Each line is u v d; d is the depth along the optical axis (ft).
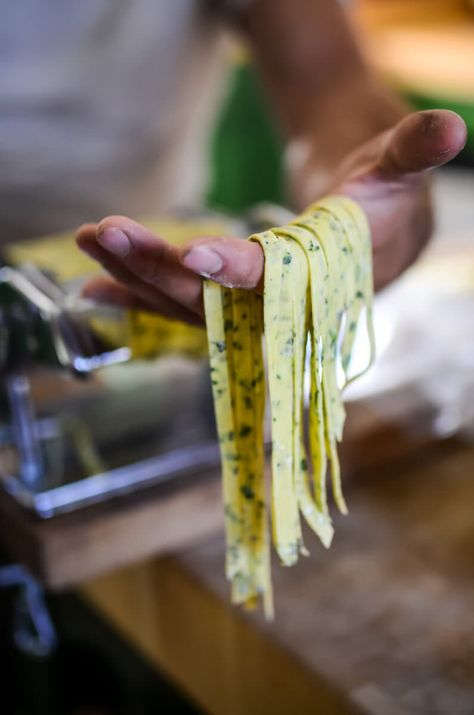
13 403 2.18
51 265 2.27
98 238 1.62
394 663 1.95
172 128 3.47
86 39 3.13
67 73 3.14
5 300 2.11
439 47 6.62
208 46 3.42
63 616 2.83
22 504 2.19
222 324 1.68
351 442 2.40
